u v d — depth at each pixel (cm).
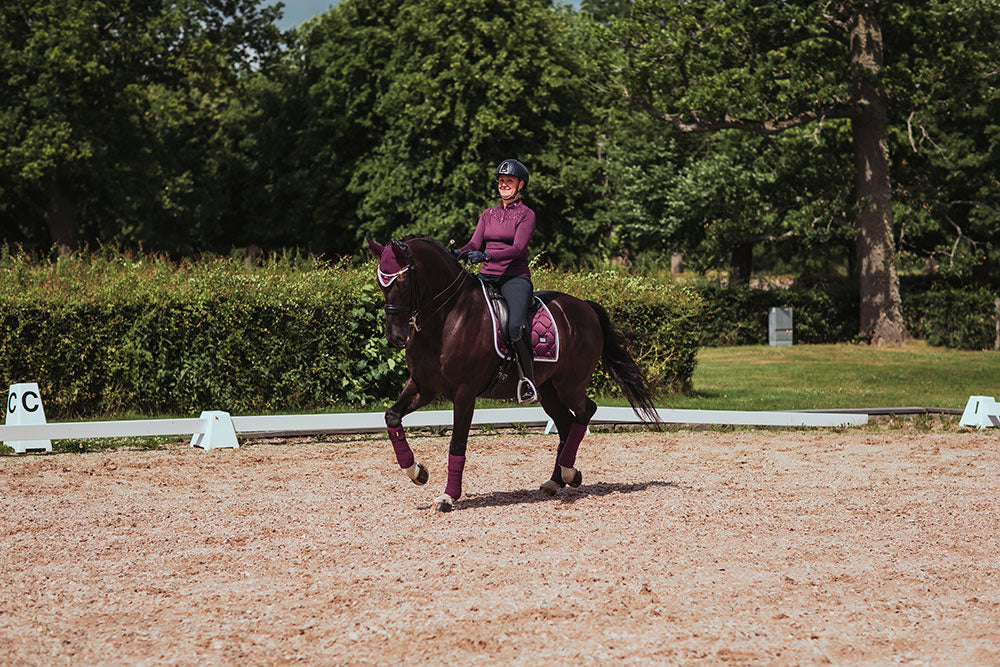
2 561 639
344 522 750
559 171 3678
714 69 2948
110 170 3384
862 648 475
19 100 3356
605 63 3105
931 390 1973
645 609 529
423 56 3691
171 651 473
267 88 4441
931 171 3428
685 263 3909
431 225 3544
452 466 798
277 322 1449
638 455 1144
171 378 1413
